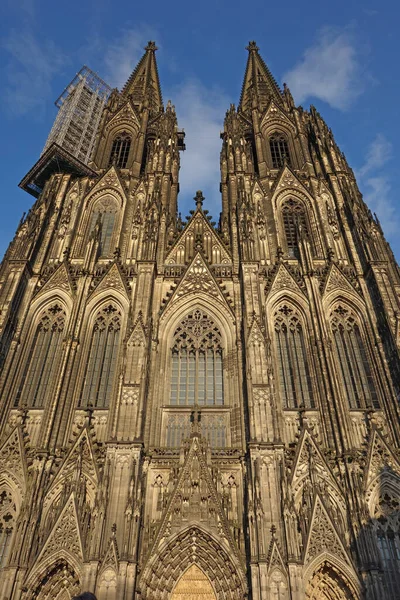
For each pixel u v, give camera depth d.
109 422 56.16
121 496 47.84
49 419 55.84
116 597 42.34
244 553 47.06
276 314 67.31
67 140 102.00
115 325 66.38
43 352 64.38
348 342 64.88
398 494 51.72
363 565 46.19
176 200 88.56
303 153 91.56
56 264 72.06
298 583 42.81
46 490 51.66
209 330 65.56
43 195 80.81
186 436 56.50
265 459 49.78
